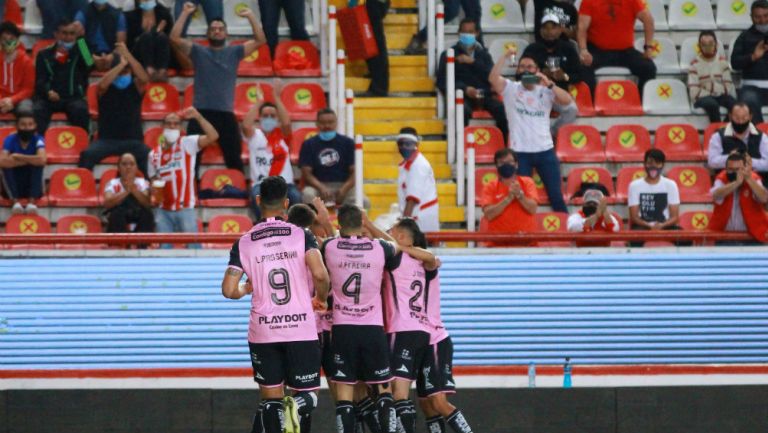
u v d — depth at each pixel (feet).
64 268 170.30
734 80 220.43
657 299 171.32
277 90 194.29
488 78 201.98
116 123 196.85
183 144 181.27
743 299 171.83
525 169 195.21
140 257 172.65
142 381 148.46
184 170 180.96
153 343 165.99
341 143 189.88
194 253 173.47
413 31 223.10
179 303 168.35
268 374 115.34
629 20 215.51
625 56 215.92
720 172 199.11
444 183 197.57
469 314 169.48
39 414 134.10
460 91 197.16
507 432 134.41
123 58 195.21
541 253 174.60
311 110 209.15
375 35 209.77
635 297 171.32
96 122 206.90
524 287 171.22
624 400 135.23
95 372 149.38
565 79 206.69
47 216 191.93
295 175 199.52
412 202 178.50
